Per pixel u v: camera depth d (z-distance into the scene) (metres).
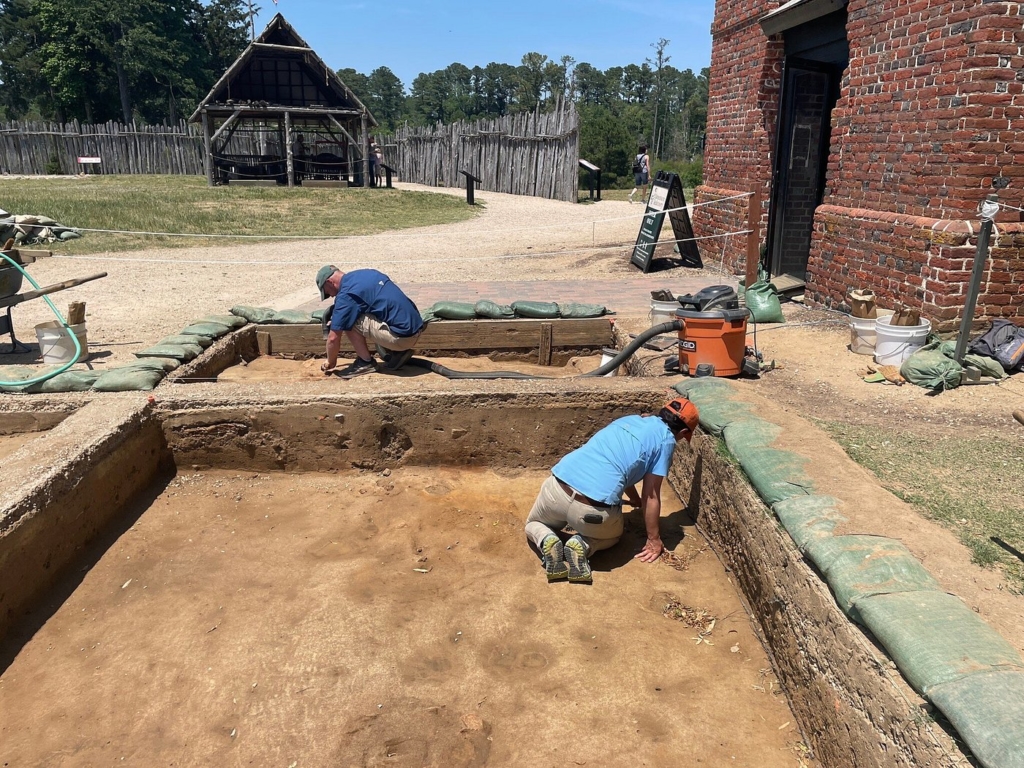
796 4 8.52
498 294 9.82
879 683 2.40
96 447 4.47
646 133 77.94
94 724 3.09
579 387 5.40
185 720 3.12
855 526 3.14
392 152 39.88
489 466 5.55
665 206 11.58
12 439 5.21
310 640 3.61
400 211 22.55
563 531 4.40
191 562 4.30
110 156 37.88
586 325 7.87
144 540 4.52
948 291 6.19
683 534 4.66
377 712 3.15
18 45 65.25
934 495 3.76
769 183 10.16
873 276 7.21
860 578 2.72
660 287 10.19
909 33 6.59
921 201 6.57
